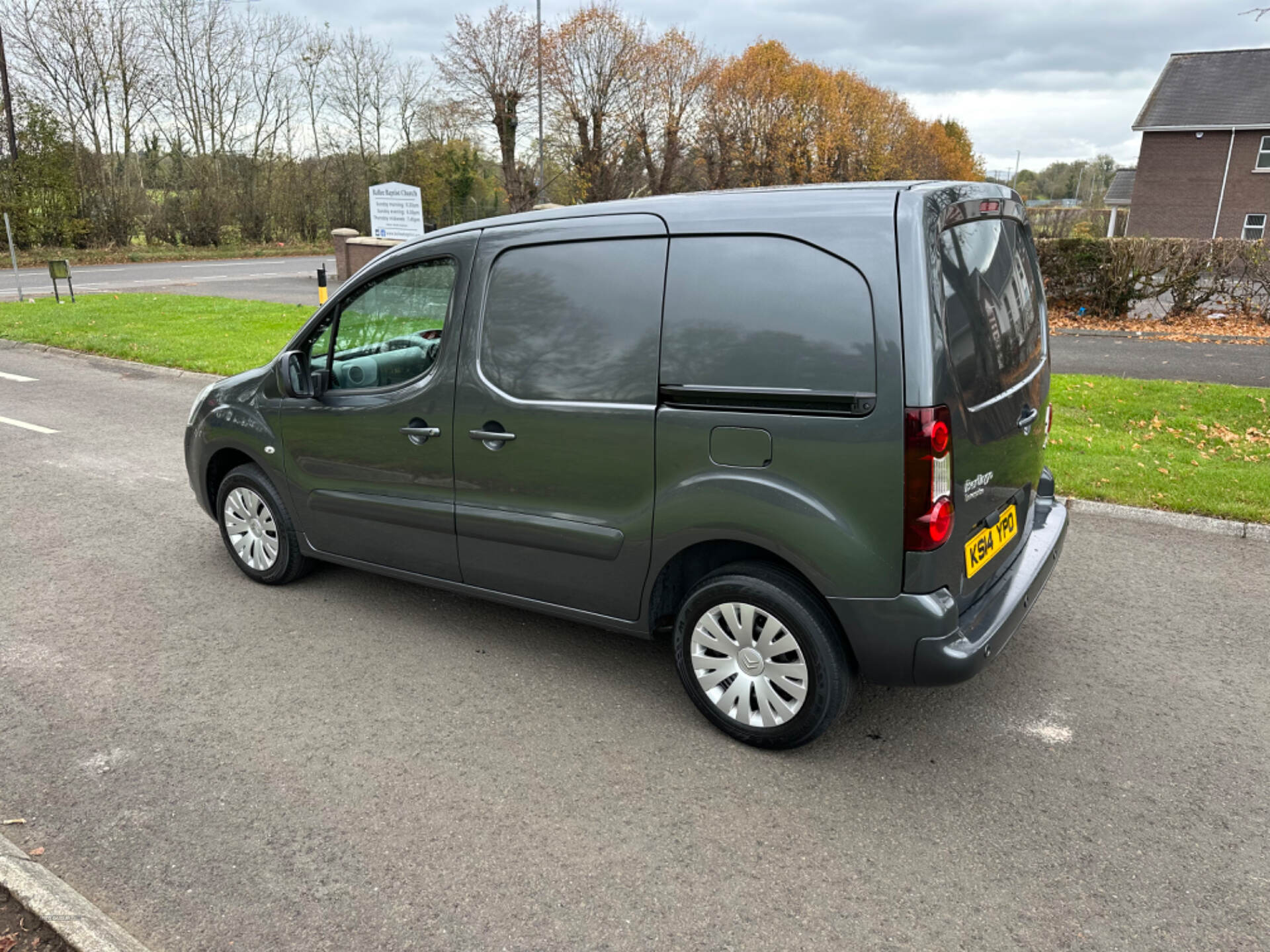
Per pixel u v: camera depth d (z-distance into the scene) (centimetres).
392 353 402
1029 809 295
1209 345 1288
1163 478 635
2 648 412
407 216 2155
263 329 1484
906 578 284
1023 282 361
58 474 699
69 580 492
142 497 641
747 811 296
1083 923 246
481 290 365
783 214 294
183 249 3562
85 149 3362
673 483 321
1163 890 258
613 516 340
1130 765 319
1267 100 3578
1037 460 377
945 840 280
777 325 293
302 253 3916
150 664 398
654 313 319
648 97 3144
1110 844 278
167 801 302
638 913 251
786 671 314
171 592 477
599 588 354
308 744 336
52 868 270
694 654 337
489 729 346
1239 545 535
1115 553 525
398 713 357
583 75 3098
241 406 464
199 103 3841
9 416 910
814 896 257
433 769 320
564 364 342
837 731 343
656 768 320
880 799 302
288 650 411
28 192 3109
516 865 271
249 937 243
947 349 279
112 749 332
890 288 274
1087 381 974
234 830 287
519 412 354
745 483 303
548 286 346
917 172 4275
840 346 282
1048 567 362
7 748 332
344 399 416
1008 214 347
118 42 3556
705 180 3406
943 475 277
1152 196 3788
